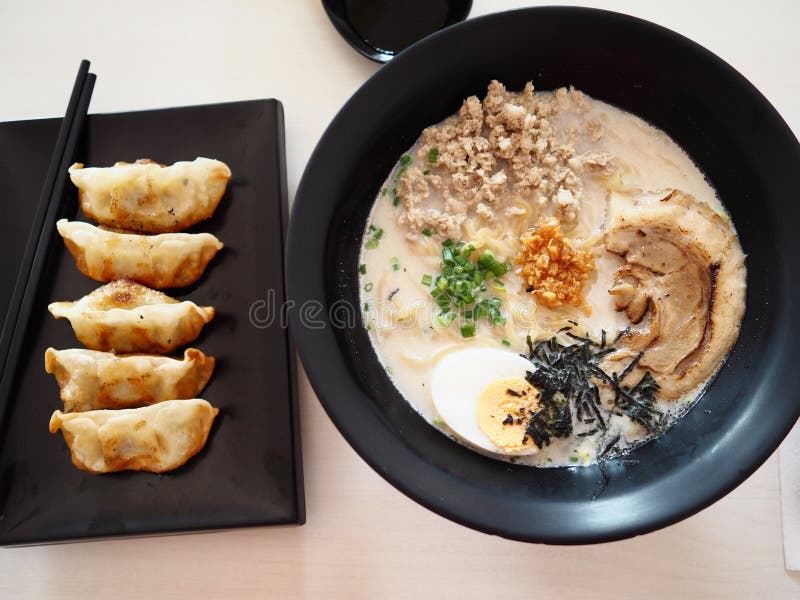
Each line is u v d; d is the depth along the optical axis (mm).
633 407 298
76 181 336
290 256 276
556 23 285
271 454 316
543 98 320
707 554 326
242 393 323
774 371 277
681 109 302
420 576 327
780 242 282
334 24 348
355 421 271
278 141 340
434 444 300
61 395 328
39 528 316
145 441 316
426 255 316
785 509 324
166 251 329
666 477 273
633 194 314
